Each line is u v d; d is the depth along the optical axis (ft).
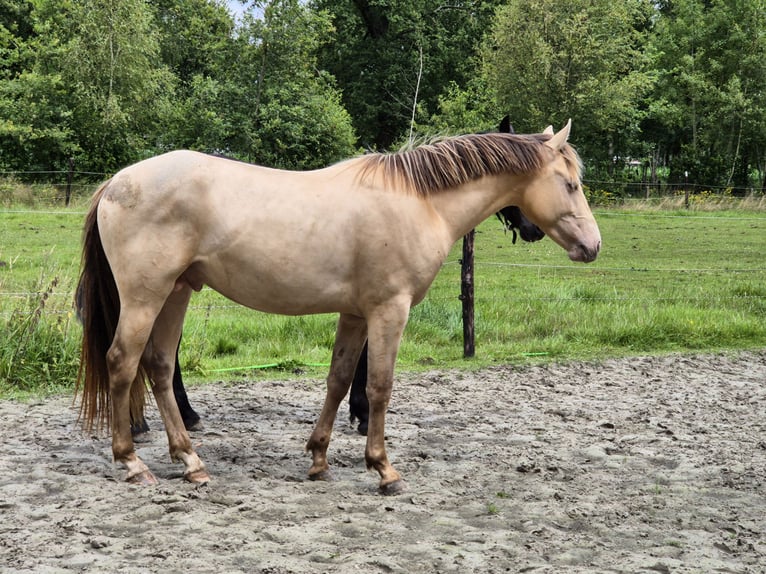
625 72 127.65
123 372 14.28
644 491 15.65
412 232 14.43
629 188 126.72
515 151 15.38
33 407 21.17
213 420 20.51
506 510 14.19
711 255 60.18
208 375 26.17
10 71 106.93
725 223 81.76
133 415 15.44
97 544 11.69
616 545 12.78
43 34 101.60
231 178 14.25
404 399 23.41
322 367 27.84
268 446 18.16
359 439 19.11
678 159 130.31
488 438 19.39
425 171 14.85
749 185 135.13
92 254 14.71
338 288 14.39
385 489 14.82
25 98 96.73
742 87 131.95
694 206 95.09
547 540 12.73
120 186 14.16
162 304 14.26
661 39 140.67
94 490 14.24
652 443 19.34
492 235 73.05
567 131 15.66
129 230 13.98
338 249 14.20
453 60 133.08
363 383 19.43
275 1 100.37
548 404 23.27
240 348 29.89
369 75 133.18
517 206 17.34
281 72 102.89
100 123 99.04
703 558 12.22
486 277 50.08
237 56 101.55
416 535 12.73
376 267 14.28
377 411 14.78
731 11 134.21
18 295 28.50
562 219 15.67
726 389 25.84
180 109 100.83
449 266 55.11
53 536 12.00
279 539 12.21
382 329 14.49
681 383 26.55
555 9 110.83
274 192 14.25
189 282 14.73
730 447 19.12
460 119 114.21
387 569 11.26
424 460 17.34
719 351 31.86
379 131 138.31
